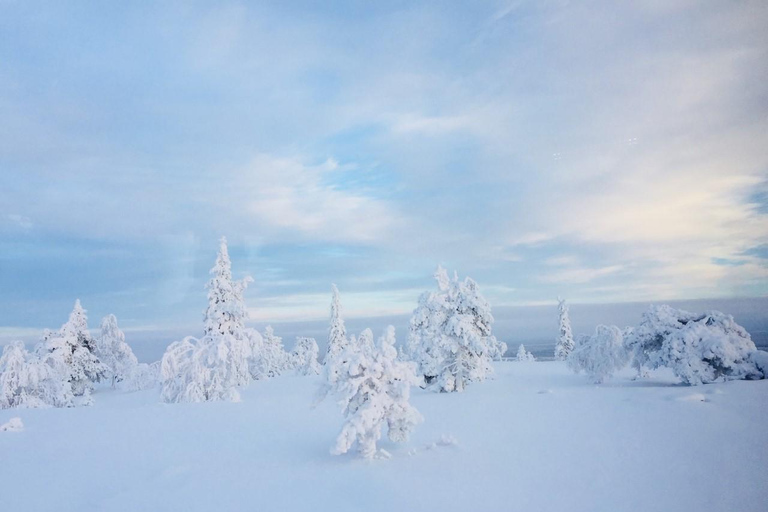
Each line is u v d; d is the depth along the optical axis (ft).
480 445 33.99
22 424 52.80
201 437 43.47
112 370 129.90
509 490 23.49
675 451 28.91
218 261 93.40
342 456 33.35
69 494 27.53
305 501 23.91
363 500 23.43
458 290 90.79
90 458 36.37
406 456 31.94
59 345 111.34
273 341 178.60
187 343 82.94
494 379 103.71
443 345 84.43
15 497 27.25
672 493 21.89
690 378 64.75
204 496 25.77
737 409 41.04
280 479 28.14
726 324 69.51
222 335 85.61
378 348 34.45
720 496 21.20
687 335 67.77
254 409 62.08
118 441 42.80
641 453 28.96
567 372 116.26
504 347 92.07
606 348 81.20
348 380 32.94
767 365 63.46
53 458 36.70
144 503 25.16
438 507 21.74
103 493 27.45
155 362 117.08
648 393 57.67
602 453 29.58
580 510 20.40
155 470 32.17
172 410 63.36
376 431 31.91
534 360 166.09
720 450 28.45
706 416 39.04
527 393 71.10
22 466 34.40
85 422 55.47
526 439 35.12
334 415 55.57
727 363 64.44
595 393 63.21
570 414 45.65
